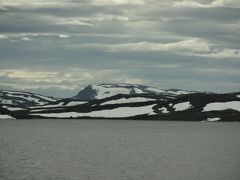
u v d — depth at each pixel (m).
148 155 105.88
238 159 97.94
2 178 73.06
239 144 138.75
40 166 86.19
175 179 72.81
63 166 86.38
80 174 77.31
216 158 99.69
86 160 95.88
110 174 77.19
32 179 72.38
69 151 115.56
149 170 81.62
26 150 118.06
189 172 79.56
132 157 101.81
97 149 121.12
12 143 141.12
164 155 105.94
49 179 72.38
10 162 92.06
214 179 72.62
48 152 112.62
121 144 138.25
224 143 142.38
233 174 77.56
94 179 72.69
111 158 99.62
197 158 99.75
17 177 74.12
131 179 72.81
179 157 102.00
